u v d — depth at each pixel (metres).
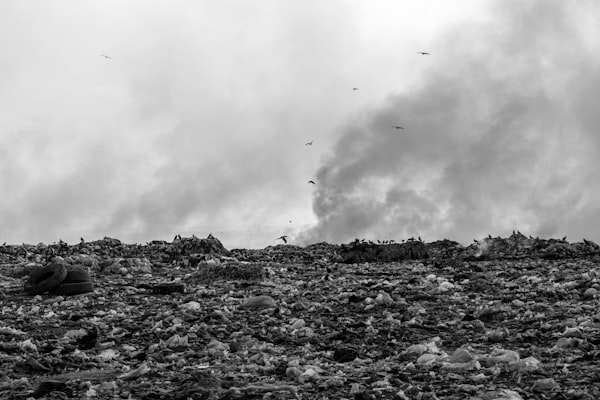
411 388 9.08
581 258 23.48
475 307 15.64
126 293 18.47
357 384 9.28
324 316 15.23
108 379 10.12
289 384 9.59
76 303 17.00
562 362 10.42
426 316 14.96
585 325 12.71
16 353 11.88
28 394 9.20
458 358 10.78
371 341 12.76
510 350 11.11
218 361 11.38
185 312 15.43
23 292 18.77
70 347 12.17
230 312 15.53
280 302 16.62
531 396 8.69
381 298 16.23
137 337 13.30
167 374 10.35
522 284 18.20
